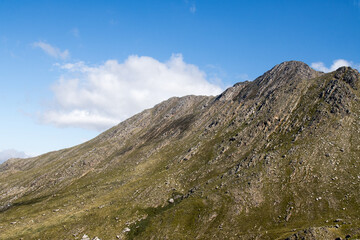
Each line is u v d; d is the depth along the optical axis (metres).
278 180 99.38
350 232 63.12
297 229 73.06
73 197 149.38
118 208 120.56
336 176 91.50
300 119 131.75
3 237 105.88
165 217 103.75
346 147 102.25
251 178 105.38
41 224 114.62
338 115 119.31
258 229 81.50
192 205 104.12
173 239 89.75
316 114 126.75
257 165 113.06
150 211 114.56
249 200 94.81
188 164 148.62
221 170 127.12
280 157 110.81
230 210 93.56
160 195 124.75
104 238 100.44
